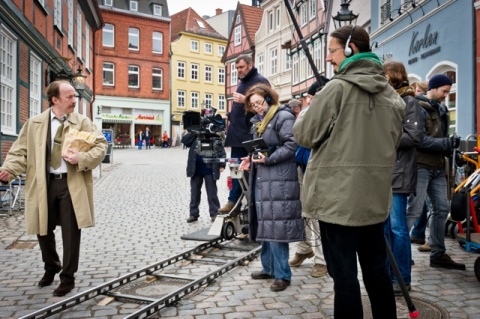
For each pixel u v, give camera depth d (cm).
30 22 1419
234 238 699
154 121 5119
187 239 639
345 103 293
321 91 300
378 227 312
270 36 3825
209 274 490
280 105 484
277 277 470
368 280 315
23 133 477
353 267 298
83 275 532
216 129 716
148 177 1675
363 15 1980
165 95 5156
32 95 1482
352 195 286
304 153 488
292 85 3362
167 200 1134
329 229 301
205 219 879
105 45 4806
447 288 464
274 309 419
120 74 4891
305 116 301
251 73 692
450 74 1280
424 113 512
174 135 5234
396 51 1588
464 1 1178
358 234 303
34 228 463
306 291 463
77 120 480
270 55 3847
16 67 1288
